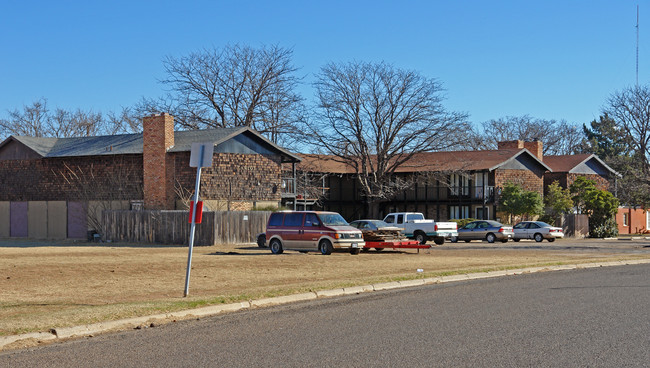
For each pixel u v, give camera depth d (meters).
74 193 44.62
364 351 9.12
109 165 43.88
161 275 18.89
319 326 11.17
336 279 17.98
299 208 57.28
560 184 61.44
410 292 16.06
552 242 45.03
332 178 61.47
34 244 38.12
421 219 40.47
